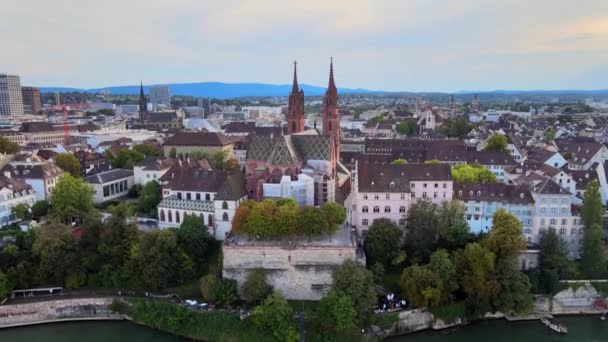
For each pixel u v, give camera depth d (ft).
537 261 434.30
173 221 496.23
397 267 428.56
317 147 533.55
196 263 434.30
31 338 376.68
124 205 501.97
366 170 479.41
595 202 436.35
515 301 393.50
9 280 407.44
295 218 412.16
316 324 367.04
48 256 416.46
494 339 374.84
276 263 403.54
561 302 413.39
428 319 384.88
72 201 506.48
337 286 373.40
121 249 426.92
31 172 583.99
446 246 437.99
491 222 472.85
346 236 431.02
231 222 461.78
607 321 401.08
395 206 466.70
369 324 370.94
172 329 378.32
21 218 507.71
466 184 488.44
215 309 383.65
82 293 412.16
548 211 457.68
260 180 495.82
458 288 398.01
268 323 359.87
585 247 429.79
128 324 394.11
